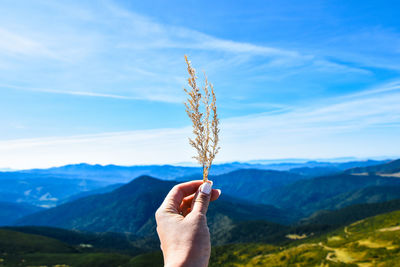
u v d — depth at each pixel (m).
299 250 136.62
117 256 183.88
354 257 104.62
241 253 165.88
